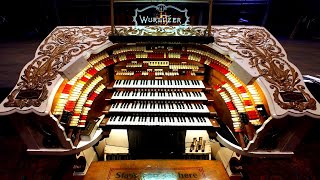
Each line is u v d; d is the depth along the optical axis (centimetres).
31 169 404
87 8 675
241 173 382
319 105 298
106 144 450
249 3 705
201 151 430
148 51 412
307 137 518
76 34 389
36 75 317
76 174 369
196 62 426
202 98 399
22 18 743
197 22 704
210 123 364
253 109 332
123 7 665
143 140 416
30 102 290
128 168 367
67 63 328
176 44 406
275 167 426
